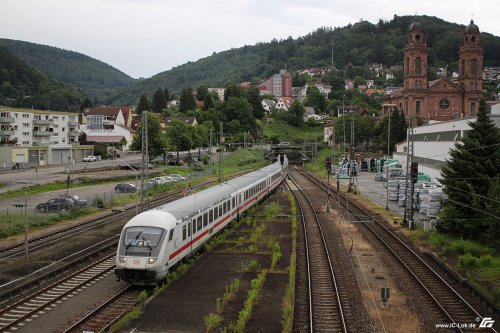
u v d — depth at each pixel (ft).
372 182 271.08
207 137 421.18
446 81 423.23
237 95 579.07
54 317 64.39
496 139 119.96
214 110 491.72
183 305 69.05
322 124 613.52
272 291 75.56
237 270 87.76
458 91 424.05
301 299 72.90
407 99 429.79
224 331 58.34
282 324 61.72
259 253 101.14
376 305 71.92
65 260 94.84
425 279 86.58
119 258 75.72
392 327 63.31
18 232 124.67
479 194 116.67
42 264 91.81
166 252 77.46
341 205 183.73
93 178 238.48
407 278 87.04
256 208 171.01
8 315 65.00
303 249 107.65
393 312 68.85
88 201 171.01
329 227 136.67
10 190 196.85
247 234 123.24
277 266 90.68
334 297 74.59
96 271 86.94
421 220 144.77
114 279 82.28
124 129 416.87
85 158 330.75
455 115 419.74
